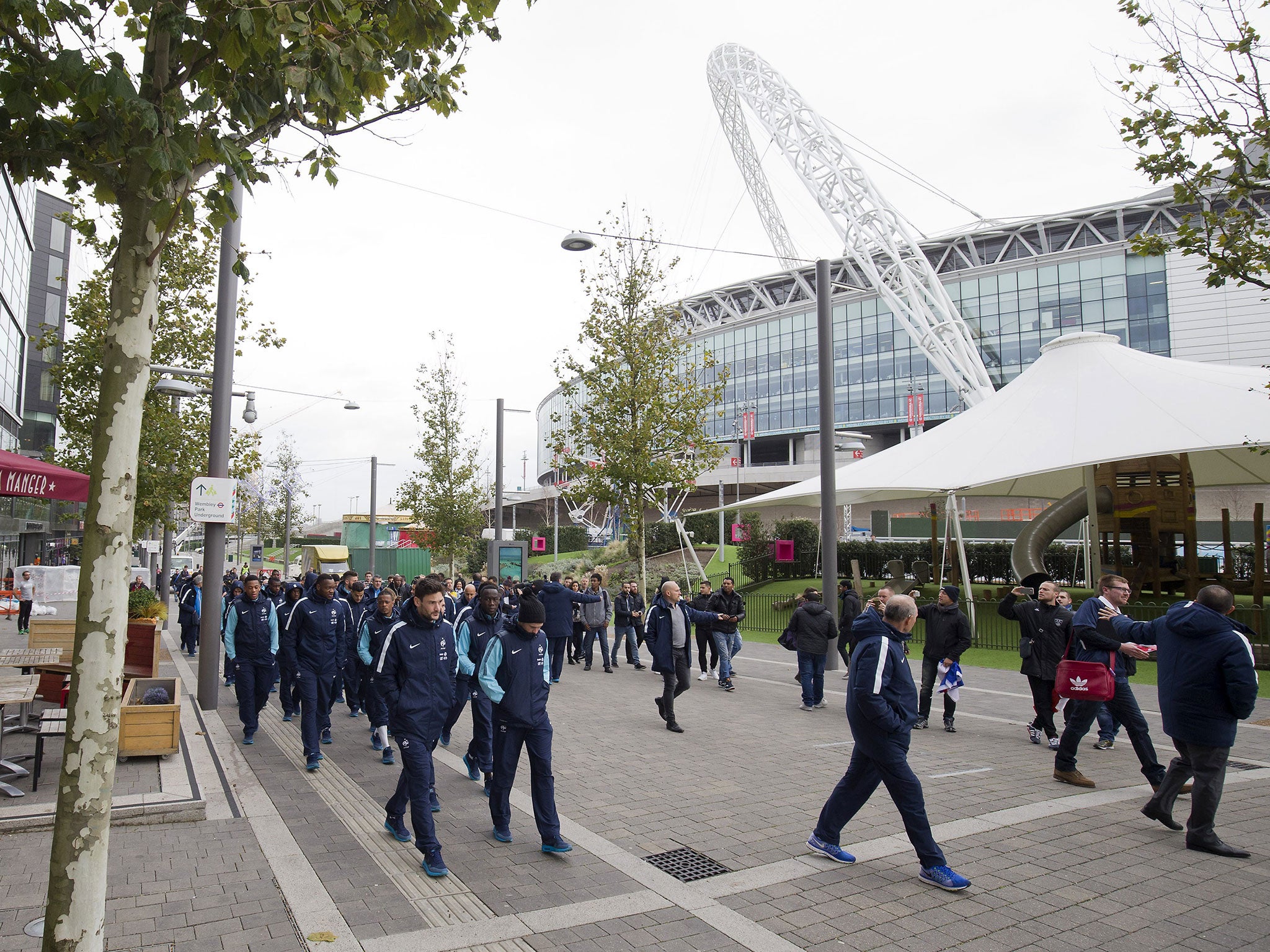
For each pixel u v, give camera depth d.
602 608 15.84
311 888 4.75
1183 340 59.81
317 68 4.34
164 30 3.59
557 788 7.11
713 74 69.38
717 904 4.60
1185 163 9.25
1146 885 4.88
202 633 10.67
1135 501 22.66
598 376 19.94
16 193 35.47
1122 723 7.10
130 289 3.18
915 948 4.08
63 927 2.81
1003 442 20.56
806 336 78.88
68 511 20.42
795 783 7.27
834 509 15.09
